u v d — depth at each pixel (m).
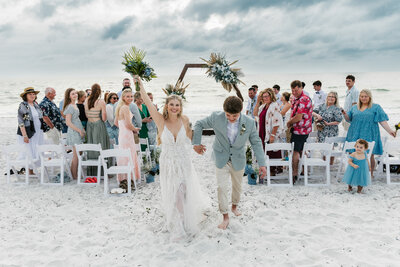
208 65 5.91
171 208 3.58
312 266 2.95
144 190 5.34
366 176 4.75
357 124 5.54
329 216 4.10
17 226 4.02
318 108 6.37
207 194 5.09
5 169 6.82
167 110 3.62
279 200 4.72
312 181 5.68
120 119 5.39
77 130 5.95
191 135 3.83
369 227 3.73
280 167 6.14
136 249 3.38
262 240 3.50
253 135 3.67
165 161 3.64
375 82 62.22
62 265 3.10
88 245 3.51
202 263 3.06
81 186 5.64
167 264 3.06
